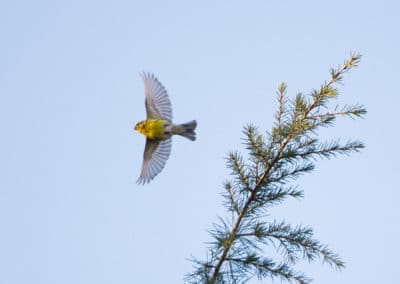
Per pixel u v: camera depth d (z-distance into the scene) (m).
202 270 9.58
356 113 11.22
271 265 9.58
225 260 9.58
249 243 9.86
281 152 10.88
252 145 10.95
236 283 9.45
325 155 11.02
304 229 10.23
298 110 11.34
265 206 10.54
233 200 10.53
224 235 9.65
